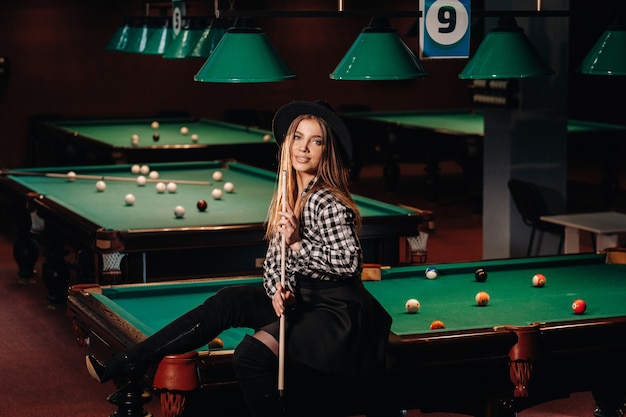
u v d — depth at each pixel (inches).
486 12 177.9
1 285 309.0
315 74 575.2
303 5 568.4
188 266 220.8
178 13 262.7
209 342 139.3
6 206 310.7
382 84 586.9
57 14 522.3
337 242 132.3
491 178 318.7
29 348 245.6
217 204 260.7
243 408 133.5
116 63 536.1
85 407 204.8
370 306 134.4
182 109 552.4
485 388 142.1
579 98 604.7
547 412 198.5
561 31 307.6
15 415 200.2
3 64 512.7
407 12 171.5
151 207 256.5
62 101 529.3
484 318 153.1
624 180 515.2
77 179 311.1
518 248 315.0
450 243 363.9
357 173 511.5
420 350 134.9
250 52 161.2
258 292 137.5
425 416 195.8
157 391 132.9
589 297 167.2
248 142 366.0
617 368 147.6
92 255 237.9
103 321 148.9
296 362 131.6
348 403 136.9
